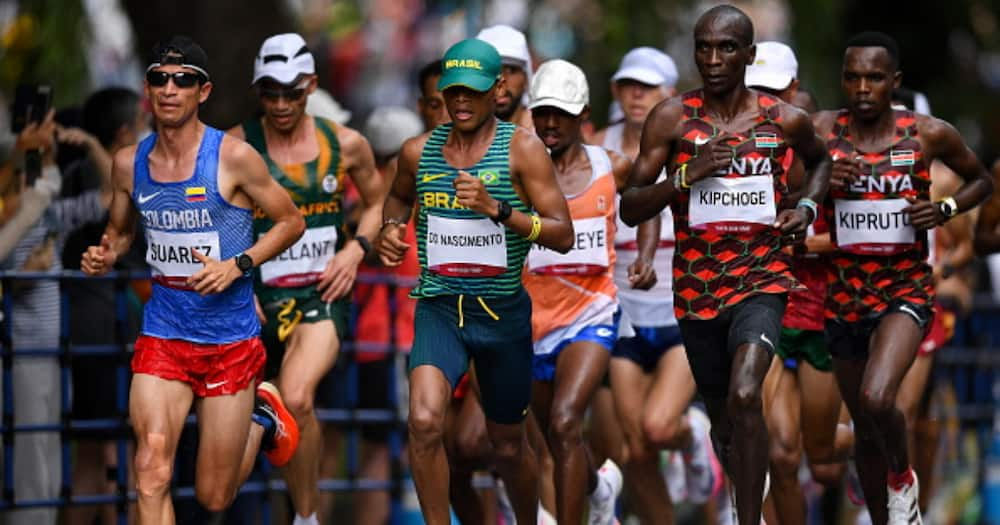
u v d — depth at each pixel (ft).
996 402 156.46
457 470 101.45
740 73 87.66
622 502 130.82
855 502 119.85
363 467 129.29
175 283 89.35
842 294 98.68
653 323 110.73
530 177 88.02
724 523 125.39
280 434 97.71
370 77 229.04
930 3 207.31
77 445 114.21
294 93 101.96
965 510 152.56
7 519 110.42
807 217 88.38
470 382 98.58
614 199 100.32
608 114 167.94
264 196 89.10
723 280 88.58
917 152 96.27
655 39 167.94
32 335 109.50
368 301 124.77
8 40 164.25
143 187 88.33
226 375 90.79
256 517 118.93
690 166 86.38
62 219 112.88
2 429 106.63
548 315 99.14
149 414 88.79
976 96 211.61
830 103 177.47
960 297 134.82
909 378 116.57
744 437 85.20
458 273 89.15
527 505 96.53
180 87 86.58
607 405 114.93
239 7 151.23
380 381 124.57
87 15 164.76
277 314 103.45
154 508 87.86
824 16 175.63
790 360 108.68
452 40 214.07
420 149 90.12
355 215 123.44
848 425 117.91
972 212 135.23
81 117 118.21
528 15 177.78
